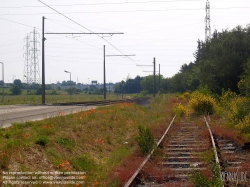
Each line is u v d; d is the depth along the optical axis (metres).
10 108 29.86
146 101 56.53
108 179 9.50
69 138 13.21
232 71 34.81
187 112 28.38
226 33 39.94
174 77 89.44
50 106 33.56
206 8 56.62
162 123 22.17
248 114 18.62
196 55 88.62
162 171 9.93
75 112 23.02
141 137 13.12
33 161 9.61
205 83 38.12
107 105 33.69
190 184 8.55
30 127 14.60
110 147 15.27
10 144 9.91
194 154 12.38
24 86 123.12
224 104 28.66
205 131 17.48
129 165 10.88
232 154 12.23
